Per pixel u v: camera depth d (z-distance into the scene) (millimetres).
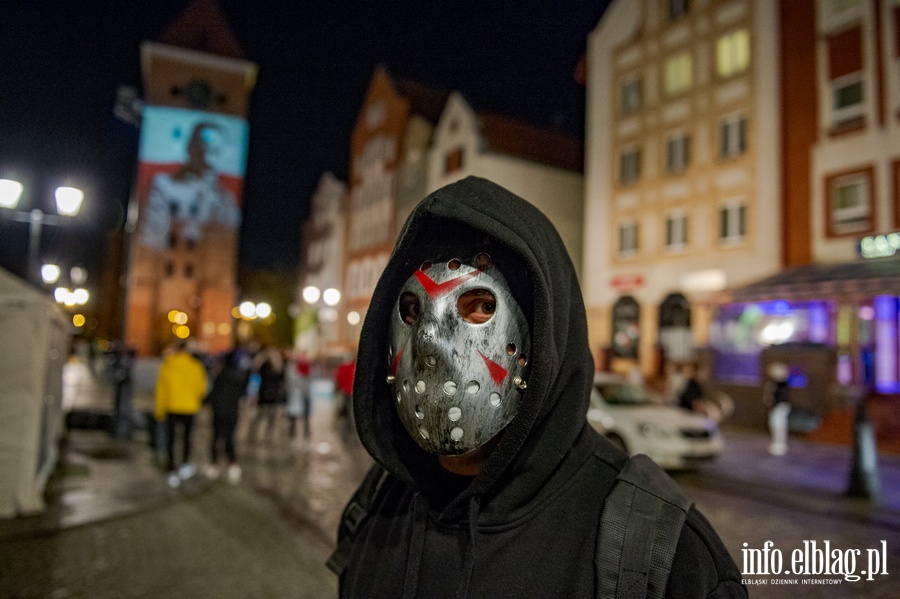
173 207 52688
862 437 8070
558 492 1064
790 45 18391
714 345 19344
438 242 1089
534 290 971
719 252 19812
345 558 1388
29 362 6816
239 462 10008
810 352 16094
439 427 996
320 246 47375
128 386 12422
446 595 1067
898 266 14773
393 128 38469
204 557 5469
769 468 10375
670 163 21641
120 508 7047
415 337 1018
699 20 20859
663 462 9523
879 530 6500
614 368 22469
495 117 30922
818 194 17469
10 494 6684
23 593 4656
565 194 29609
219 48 54312
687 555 943
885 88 16203
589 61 24875
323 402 22828
